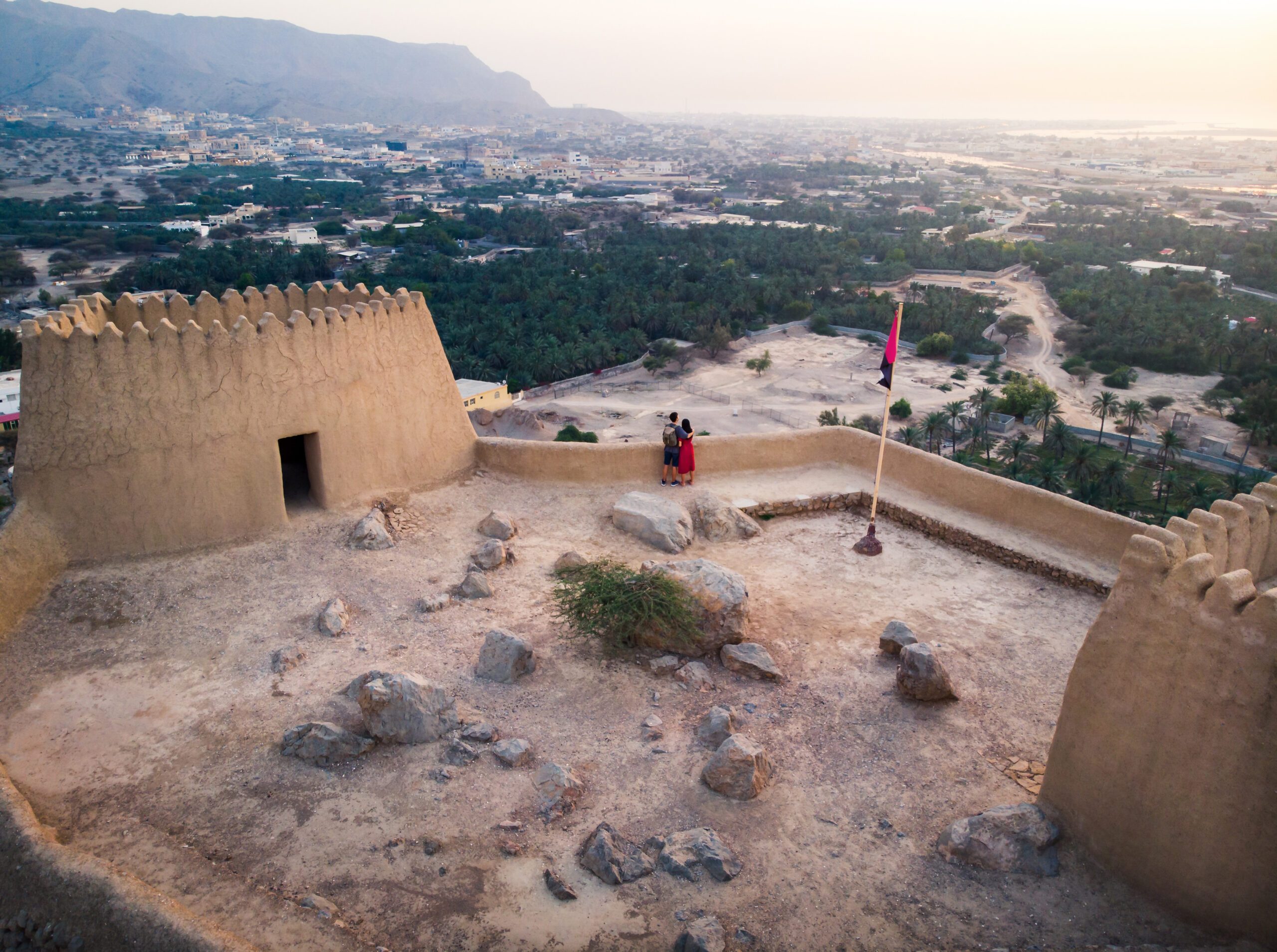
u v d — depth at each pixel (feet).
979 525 42.63
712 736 27.12
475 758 25.84
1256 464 177.17
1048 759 24.18
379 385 42.19
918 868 22.47
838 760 26.63
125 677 29.25
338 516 40.68
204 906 19.56
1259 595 18.95
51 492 33.81
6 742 25.93
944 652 32.76
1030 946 20.17
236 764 25.30
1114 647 21.58
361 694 26.43
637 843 22.98
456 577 37.37
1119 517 38.37
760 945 20.04
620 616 31.37
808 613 35.73
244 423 37.27
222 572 35.73
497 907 20.80
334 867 21.75
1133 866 21.65
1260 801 18.99
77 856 19.93
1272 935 19.29
